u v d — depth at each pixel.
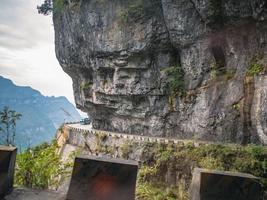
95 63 30.77
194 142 17.78
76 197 3.04
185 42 22.72
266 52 18.06
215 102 20.64
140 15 25.31
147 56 26.08
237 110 19.00
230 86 19.94
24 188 3.62
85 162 3.12
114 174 3.08
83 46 32.38
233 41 20.03
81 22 31.25
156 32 24.73
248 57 19.31
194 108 22.45
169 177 16.75
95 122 35.81
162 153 17.62
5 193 3.33
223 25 20.09
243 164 14.26
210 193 2.80
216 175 2.84
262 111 17.22
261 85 17.67
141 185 16.20
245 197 2.78
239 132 18.69
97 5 28.75
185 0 21.61
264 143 17.03
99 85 31.66
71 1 32.91
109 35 27.73
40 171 8.42
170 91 24.89
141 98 27.75
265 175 13.77
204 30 21.16
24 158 8.48
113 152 22.08
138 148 19.41
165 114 25.38
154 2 24.56
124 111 29.55
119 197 3.02
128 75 27.84
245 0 17.59
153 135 26.33
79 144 27.27
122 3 26.56
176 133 24.39
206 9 19.47
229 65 20.73
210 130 20.69
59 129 35.16
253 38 18.83
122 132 30.62
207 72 22.00
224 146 15.88
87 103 35.84
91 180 3.08
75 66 35.97
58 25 37.53
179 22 22.33
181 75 24.16
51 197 3.46
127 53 26.61
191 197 2.95
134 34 25.84
